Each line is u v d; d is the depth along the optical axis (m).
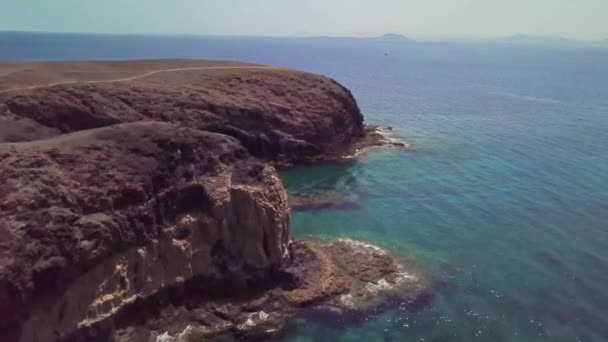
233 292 35.06
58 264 26.48
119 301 29.98
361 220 51.22
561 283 39.06
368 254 42.94
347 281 38.34
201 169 35.91
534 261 42.59
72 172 30.95
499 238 47.03
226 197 35.16
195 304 33.94
